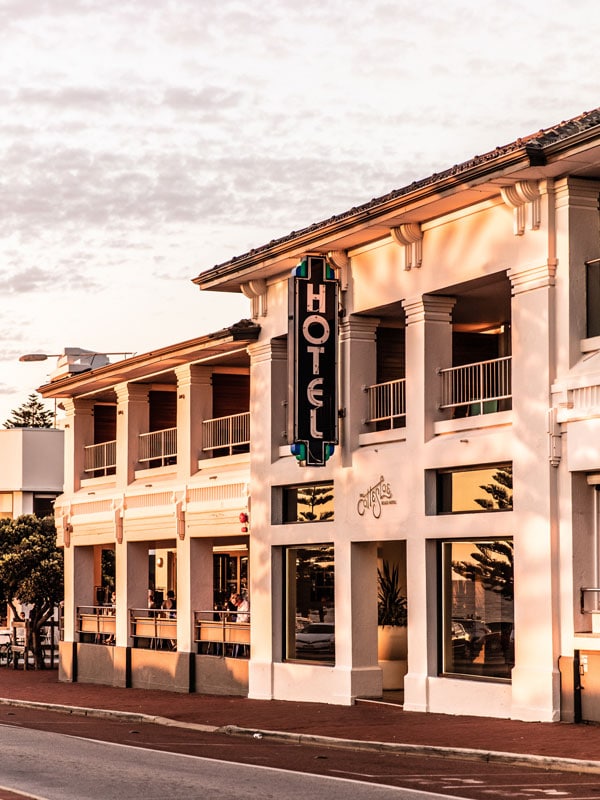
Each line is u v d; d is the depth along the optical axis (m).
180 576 37.56
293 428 28.89
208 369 37.78
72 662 43.16
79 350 50.22
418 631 27.03
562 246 23.66
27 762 19.36
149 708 30.83
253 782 16.86
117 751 21.11
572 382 23.12
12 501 63.72
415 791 15.79
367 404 29.69
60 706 32.06
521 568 24.09
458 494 26.52
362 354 29.70
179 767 18.73
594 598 23.16
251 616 33.34
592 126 21.81
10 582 50.06
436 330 27.31
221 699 33.12
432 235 26.98
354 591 29.48
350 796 15.34
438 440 26.81
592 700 22.61
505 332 30.48
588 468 22.73
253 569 33.34
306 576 31.69
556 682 23.19
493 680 25.19
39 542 50.56
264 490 32.97
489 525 25.14
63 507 44.84
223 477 35.44
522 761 18.78
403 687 31.14
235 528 34.78
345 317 29.66
